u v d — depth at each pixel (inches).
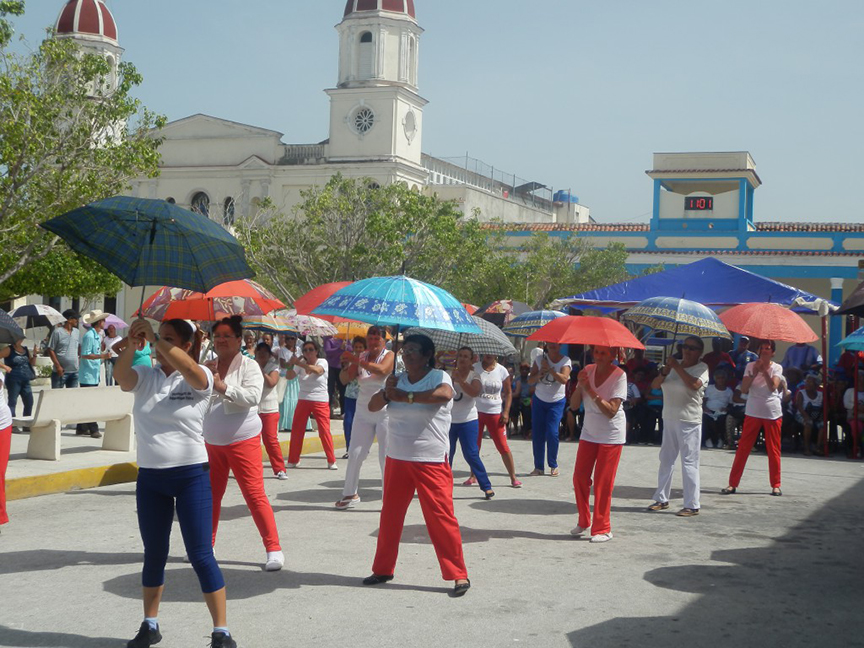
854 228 1539.1
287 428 684.7
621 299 778.2
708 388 696.4
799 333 510.3
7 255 914.7
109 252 235.1
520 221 2287.2
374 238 1174.3
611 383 356.5
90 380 655.8
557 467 530.9
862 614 266.8
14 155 858.8
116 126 992.2
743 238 1588.3
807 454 656.4
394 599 271.0
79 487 457.7
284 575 295.7
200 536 223.9
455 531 279.7
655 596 281.0
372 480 496.1
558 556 330.6
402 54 1935.3
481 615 257.0
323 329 669.3
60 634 235.0
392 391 279.9
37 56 895.7
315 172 1911.9
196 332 232.8
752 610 268.8
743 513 422.9
